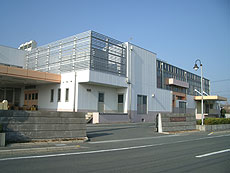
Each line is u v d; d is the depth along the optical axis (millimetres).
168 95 40188
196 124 23328
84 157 8289
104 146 11156
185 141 14031
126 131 18438
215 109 60125
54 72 30672
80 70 27062
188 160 8109
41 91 32125
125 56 31609
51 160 7641
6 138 10320
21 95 36062
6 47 33688
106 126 22906
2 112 10352
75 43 28422
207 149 10750
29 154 8688
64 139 12016
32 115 11180
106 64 28609
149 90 35406
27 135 10953
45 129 11539
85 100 27406
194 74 54125
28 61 35281
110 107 30688
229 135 19109
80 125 12930
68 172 6133
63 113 12234
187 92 50062
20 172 6027
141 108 33469
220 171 6605
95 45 27375
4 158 7840
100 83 27344
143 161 7797
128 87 31234
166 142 13305
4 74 25047
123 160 7895
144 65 34781
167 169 6715
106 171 6332
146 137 15586
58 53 30469
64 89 28469
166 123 19047
